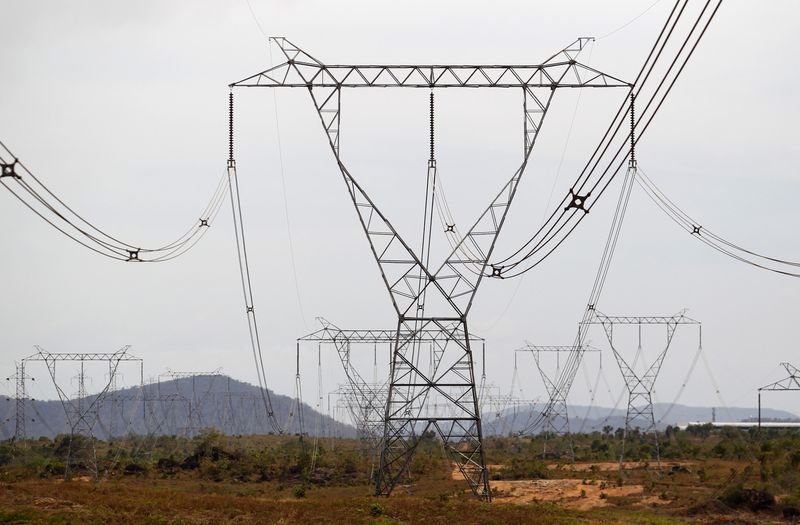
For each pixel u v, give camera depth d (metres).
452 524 121.06
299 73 127.38
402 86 128.62
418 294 140.62
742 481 188.62
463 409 146.25
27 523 112.62
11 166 83.06
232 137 126.56
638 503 169.75
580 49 126.88
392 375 144.25
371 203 134.75
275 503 142.25
